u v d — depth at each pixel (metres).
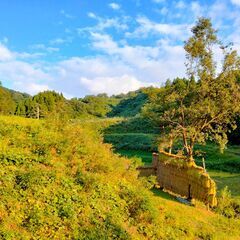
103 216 13.85
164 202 19.09
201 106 26.05
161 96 28.08
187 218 17.83
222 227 18.92
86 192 14.66
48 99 95.44
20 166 14.13
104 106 154.62
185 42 26.69
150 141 60.81
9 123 16.83
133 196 15.76
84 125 20.30
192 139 25.95
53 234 11.83
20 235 11.09
